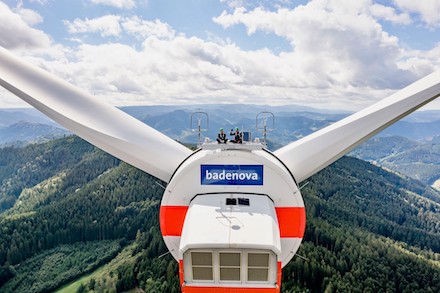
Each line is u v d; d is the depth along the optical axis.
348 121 15.99
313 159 15.71
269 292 11.37
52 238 198.88
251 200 13.15
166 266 140.50
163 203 13.87
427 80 15.87
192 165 13.70
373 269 141.12
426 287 137.50
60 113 15.55
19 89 15.59
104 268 167.75
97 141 15.78
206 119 17.03
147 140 16.22
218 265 11.38
